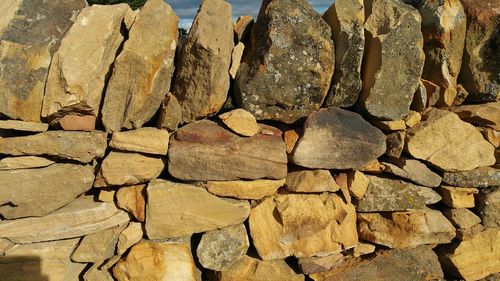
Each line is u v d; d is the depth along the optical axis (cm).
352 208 105
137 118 90
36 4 91
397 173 103
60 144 84
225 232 97
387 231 106
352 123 99
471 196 112
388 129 103
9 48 84
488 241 113
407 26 96
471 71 109
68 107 83
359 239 108
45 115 84
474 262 111
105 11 90
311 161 97
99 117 90
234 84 97
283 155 95
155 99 92
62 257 87
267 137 96
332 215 101
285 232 99
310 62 94
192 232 95
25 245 87
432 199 108
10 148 83
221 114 95
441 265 115
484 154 108
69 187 87
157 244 94
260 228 99
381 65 96
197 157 91
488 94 108
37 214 86
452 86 108
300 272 102
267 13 94
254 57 94
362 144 99
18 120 84
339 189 103
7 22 87
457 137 105
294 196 101
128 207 92
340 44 96
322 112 98
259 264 100
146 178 91
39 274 86
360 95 100
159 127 92
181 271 93
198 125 94
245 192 95
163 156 93
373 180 104
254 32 100
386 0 99
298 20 93
